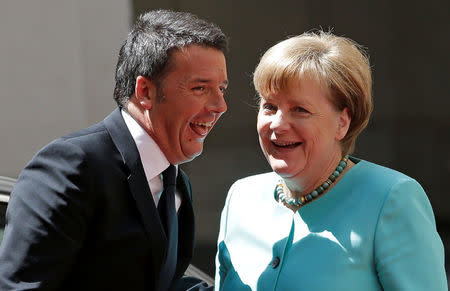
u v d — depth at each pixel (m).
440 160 23.14
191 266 7.16
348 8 24.17
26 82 12.00
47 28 12.08
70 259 4.91
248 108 24.42
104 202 5.01
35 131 12.02
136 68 5.23
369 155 23.64
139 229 5.09
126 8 12.33
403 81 23.80
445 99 23.50
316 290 4.86
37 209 4.89
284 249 5.12
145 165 5.27
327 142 5.02
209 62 5.13
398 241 4.80
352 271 4.85
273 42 24.38
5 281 4.78
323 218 5.08
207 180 21.77
